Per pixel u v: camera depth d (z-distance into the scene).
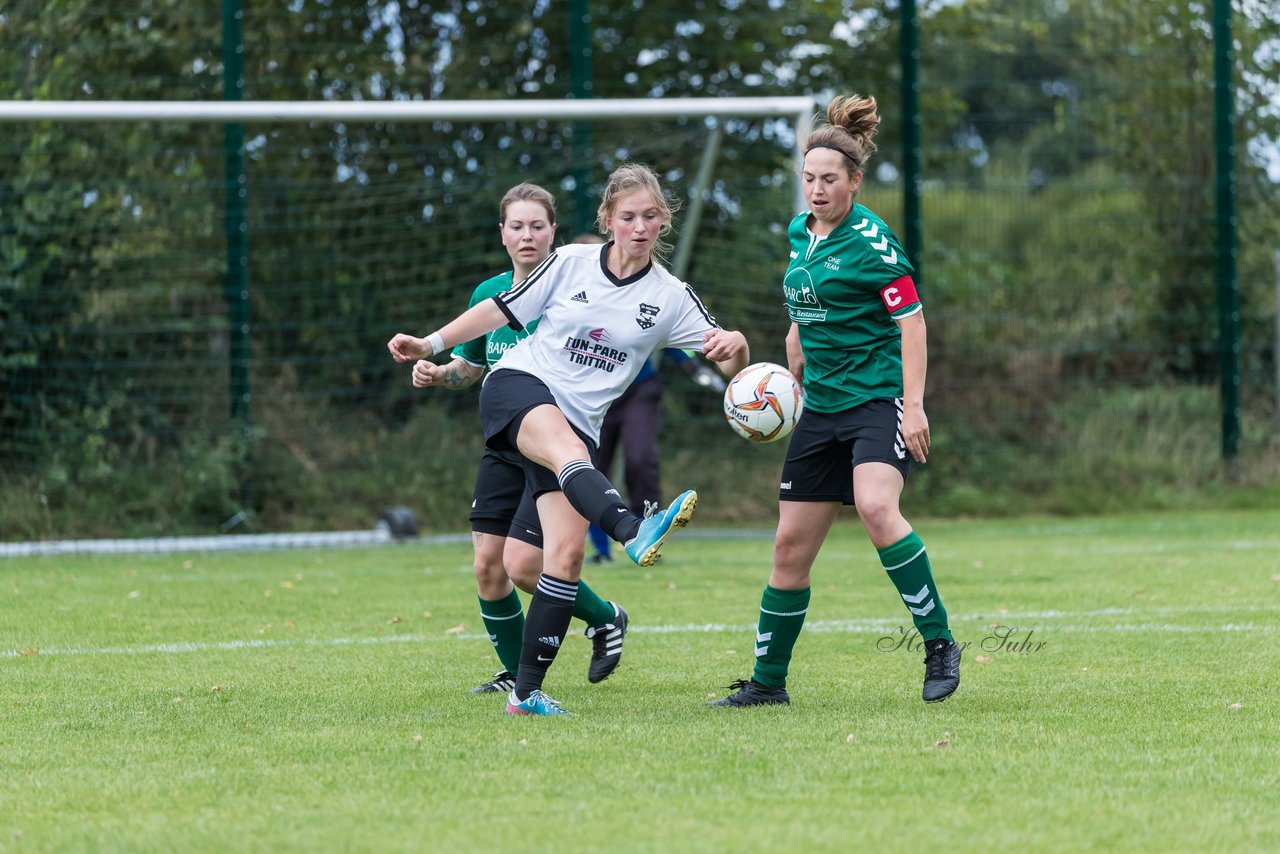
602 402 16.97
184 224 44.94
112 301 44.22
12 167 43.06
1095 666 19.66
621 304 16.80
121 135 44.22
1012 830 11.53
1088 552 35.88
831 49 54.50
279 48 46.78
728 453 49.09
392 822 11.84
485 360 19.45
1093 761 13.91
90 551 38.69
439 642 22.73
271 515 44.53
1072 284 53.75
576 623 24.62
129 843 11.35
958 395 51.34
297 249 46.47
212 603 27.77
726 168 51.19
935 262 56.94
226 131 43.62
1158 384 52.50
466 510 45.78
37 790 13.12
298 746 14.84
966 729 15.45
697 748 14.52
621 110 39.50
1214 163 51.09
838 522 46.12
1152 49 52.59
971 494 48.81
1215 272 51.91
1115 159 53.81
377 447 46.69
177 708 17.11
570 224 48.12
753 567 33.84
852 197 16.80
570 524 16.47
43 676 19.53
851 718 16.16
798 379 18.00
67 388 43.66
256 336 46.19
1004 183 58.72
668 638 22.92
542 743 14.82
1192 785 12.99
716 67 52.56
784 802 12.39
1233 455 50.50
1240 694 17.52
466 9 49.38
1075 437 50.91
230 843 11.30
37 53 44.44
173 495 43.28
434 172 47.78
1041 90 79.81
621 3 51.28
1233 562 33.09
